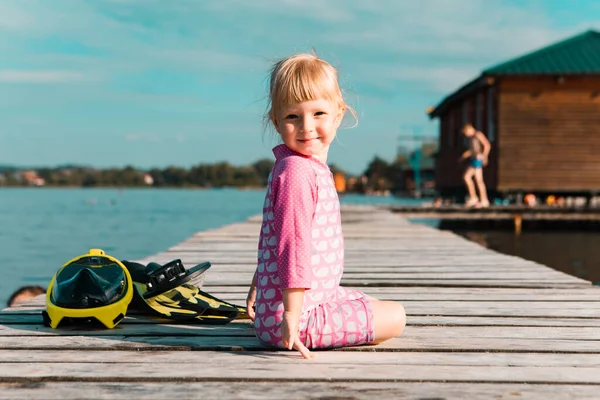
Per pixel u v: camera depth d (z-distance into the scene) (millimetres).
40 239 16844
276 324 2533
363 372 2318
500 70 18609
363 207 18984
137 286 3314
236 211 33969
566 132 18938
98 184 131625
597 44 19859
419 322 3287
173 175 125375
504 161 19062
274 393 2092
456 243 8266
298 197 2414
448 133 28094
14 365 2389
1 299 7809
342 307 2586
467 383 2236
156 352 2600
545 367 2438
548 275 5207
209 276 4977
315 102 2451
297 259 2393
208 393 2090
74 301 2912
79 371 2309
